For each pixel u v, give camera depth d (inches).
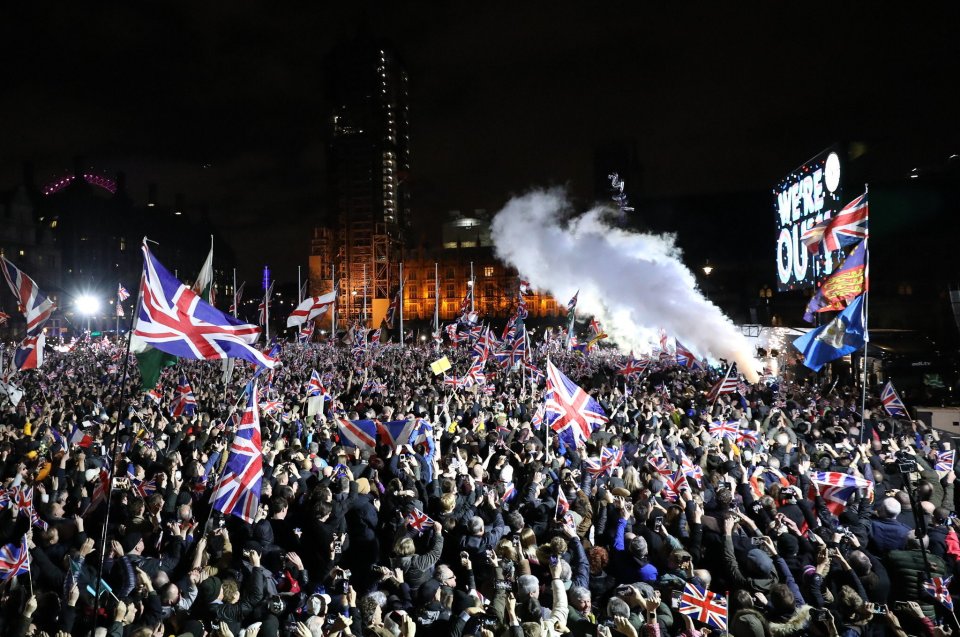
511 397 859.4
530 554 315.6
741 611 234.2
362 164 6063.0
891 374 1079.0
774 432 618.2
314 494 350.9
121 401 267.6
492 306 5251.0
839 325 548.7
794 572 303.0
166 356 429.1
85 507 380.8
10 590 279.1
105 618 273.0
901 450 480.7
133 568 289.7
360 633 246.2
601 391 909.2
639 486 418.0
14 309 3563.0
